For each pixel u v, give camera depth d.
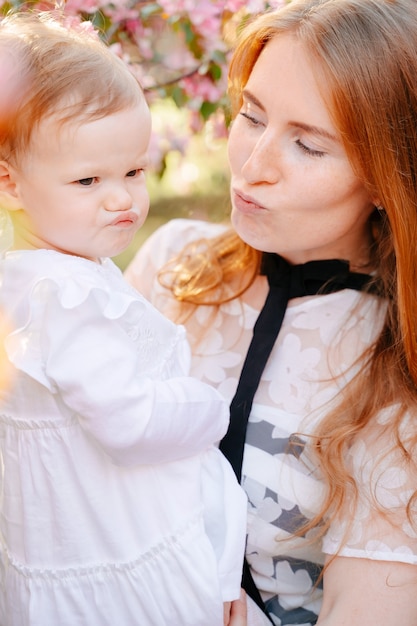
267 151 1.71
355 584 1.67
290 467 1.81
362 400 1.78
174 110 2.79
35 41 1.49
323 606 1.72
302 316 1.92
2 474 1.62
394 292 1.87
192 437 1.58
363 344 1.87
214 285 2.06
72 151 1.46
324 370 1.86
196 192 3.56
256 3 2.11
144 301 1.68
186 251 2.20
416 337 1.77
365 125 1.66
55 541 1.59
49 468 1.56
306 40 1.65
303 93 1.65
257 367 1.88
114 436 1.47
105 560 1.59
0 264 1.54
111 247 1.56
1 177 1.50
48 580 1.61
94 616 1.60
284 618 1.87
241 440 1.83
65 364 1.45
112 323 1.49
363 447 1.73
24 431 1.56
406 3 1.71
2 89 1.44
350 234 1.92
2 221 1.58
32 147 1.46
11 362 1.47
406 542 1.66
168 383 1.58
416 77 1.68
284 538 1.80
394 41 1.66
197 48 2.31
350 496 1.71
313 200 1.72
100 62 1.50
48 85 1.43
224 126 2.51
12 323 1.52
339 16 1.67
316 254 1.93
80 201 1.50
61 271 1.50
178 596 1.57
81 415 1.47
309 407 1.83
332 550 1.71
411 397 1.75
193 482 1.62
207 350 2.01
